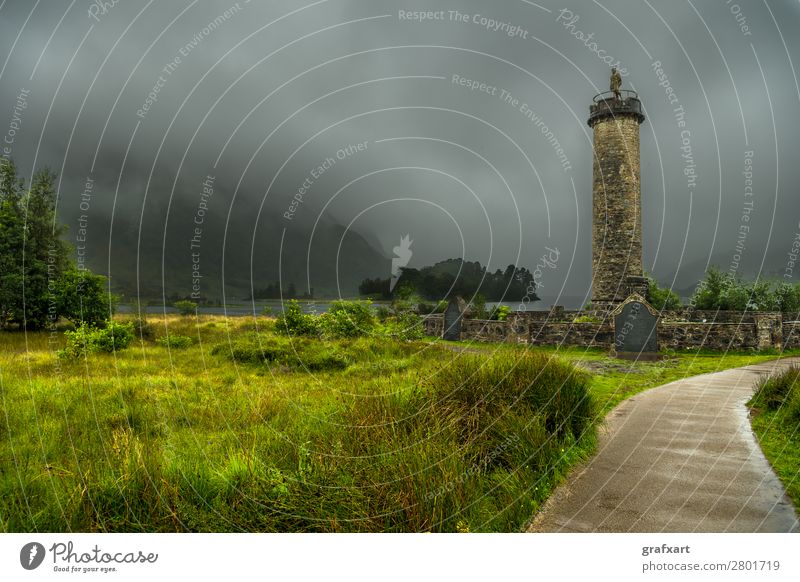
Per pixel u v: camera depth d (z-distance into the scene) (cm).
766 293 2816
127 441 462
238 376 962
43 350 1323
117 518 352
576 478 424
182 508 353
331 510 355
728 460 461
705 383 928
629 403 730
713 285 2892
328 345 1334
